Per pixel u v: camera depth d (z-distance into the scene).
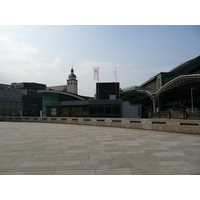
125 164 5.43
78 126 18.53
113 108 40.59
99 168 5.10
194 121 10.87
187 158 5.93
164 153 6.62
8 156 6.56
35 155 6.68
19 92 123.38
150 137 10.26
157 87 75.12
